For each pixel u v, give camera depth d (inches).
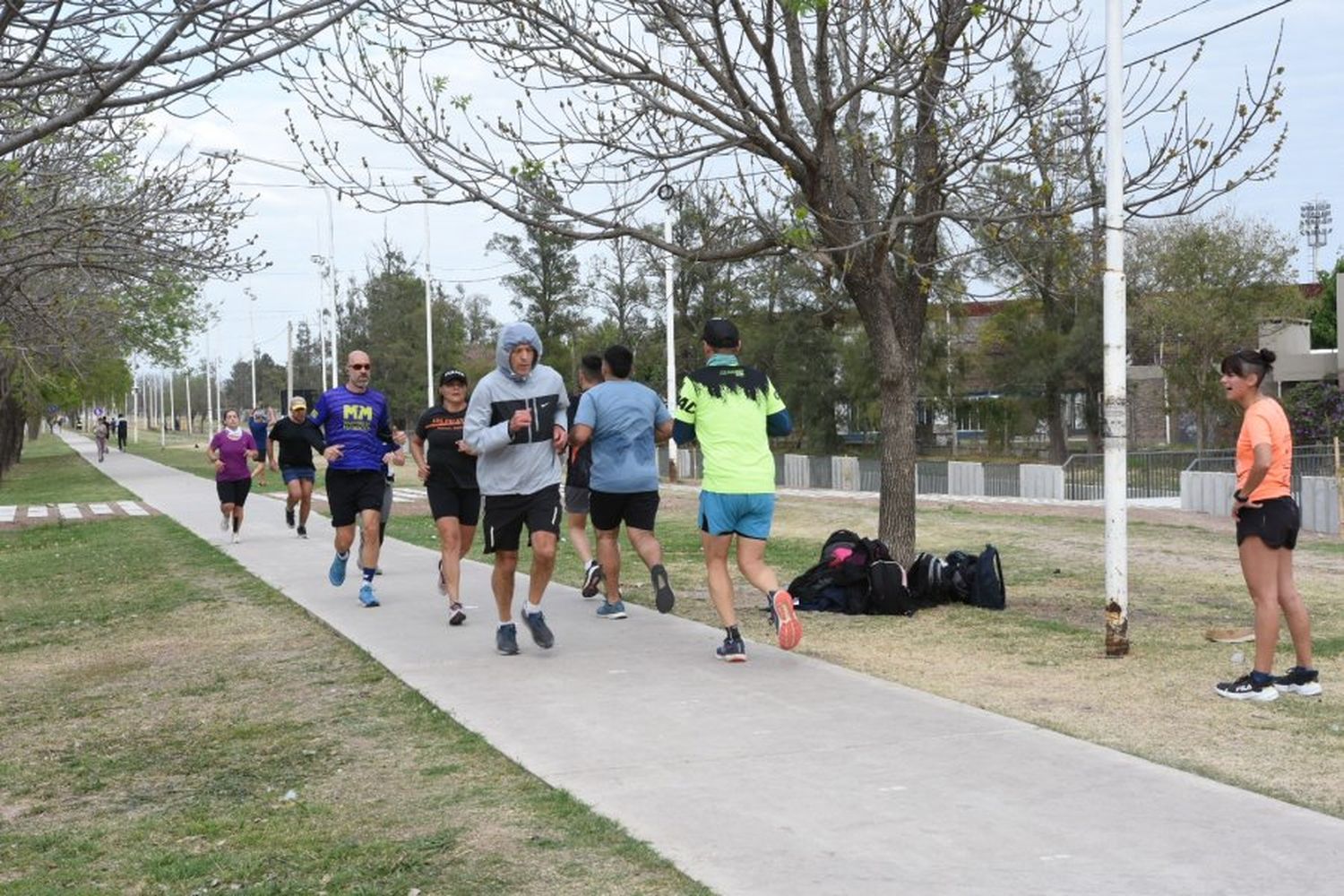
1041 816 202.1
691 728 263.4
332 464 459.8
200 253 384.5
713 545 331.0
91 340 700.7
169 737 286.4
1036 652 355.3
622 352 392.5
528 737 261.3
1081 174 425.4
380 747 265.3
